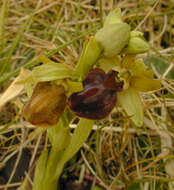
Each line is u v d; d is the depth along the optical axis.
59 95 0.07
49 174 0.09
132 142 0.11
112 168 0.11
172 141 0.11
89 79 0.08
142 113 0.08
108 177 0.11
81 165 0.11
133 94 0.08
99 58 0.08
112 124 0.11
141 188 0.10
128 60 0.08
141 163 0.11
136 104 0.08
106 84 0.08
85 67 0.08
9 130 0.11
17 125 0.11
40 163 0.09
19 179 0.10
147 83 0.08
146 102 0.11
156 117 0.11
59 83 0.07
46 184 0.09
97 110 0.08
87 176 0.11
